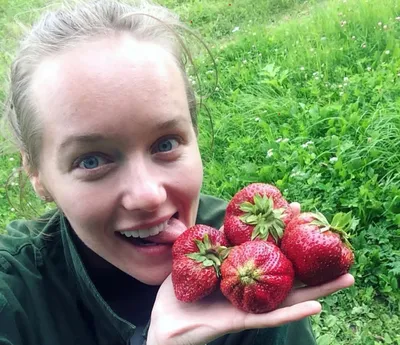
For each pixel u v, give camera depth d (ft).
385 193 2.51
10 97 1.23
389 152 2.72
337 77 3.58
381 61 3.57
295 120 3.21
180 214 1.08
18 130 1.19
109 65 0.95
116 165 0.99
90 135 0.95
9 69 1.28
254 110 3.43
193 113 1.18
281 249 1.00
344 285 0.97
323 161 2.80
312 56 3.80
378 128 2.87
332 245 0.94
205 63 3.97
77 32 1.00
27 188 1.58
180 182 1.03
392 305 2.17
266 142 3.08
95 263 1.23
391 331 2.09
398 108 2.97
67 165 1.00
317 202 2.54
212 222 1.39
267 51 4.16
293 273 0.96
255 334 1.25
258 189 1.08
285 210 1.06
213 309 1.00
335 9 4.46
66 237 1.20
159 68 0.99
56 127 0.98
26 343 1.17
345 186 2.55
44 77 1.00
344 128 2.93
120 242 1.07
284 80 3.69
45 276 1.23
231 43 4.54
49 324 1.19
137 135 0.97
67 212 1.05
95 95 0.94
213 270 0.99
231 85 3.87
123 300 1.28
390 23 3.98
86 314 1.25
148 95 0.96
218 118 3.41
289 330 1.29
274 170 2.81
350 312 2.17
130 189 0.98
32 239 1.26
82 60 0.96
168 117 0.98
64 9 1.10
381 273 2.25
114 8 1.11
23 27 1.32
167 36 1.09
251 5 5.38
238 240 1.04
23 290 1.18
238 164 3.01
